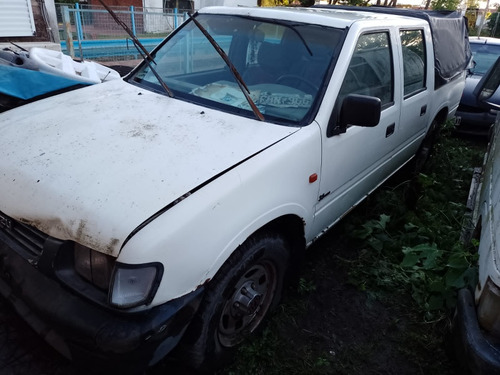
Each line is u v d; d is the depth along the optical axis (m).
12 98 3.11
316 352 2.50
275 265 2.41
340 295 2.99
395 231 3.79
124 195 1.78
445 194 4.53
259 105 2.63
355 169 3.05
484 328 1.84
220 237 1.88
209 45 3.11
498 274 1.76
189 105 2.66
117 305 1.63
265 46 2.93
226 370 2.29
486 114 6.43
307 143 2.40
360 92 2.94
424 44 4.01
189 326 1.97
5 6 7.51
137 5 17.02
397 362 2.51
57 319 1.71
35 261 1.83
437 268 2.99
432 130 4.83
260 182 2.09
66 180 1.87
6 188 1.95
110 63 9.48
